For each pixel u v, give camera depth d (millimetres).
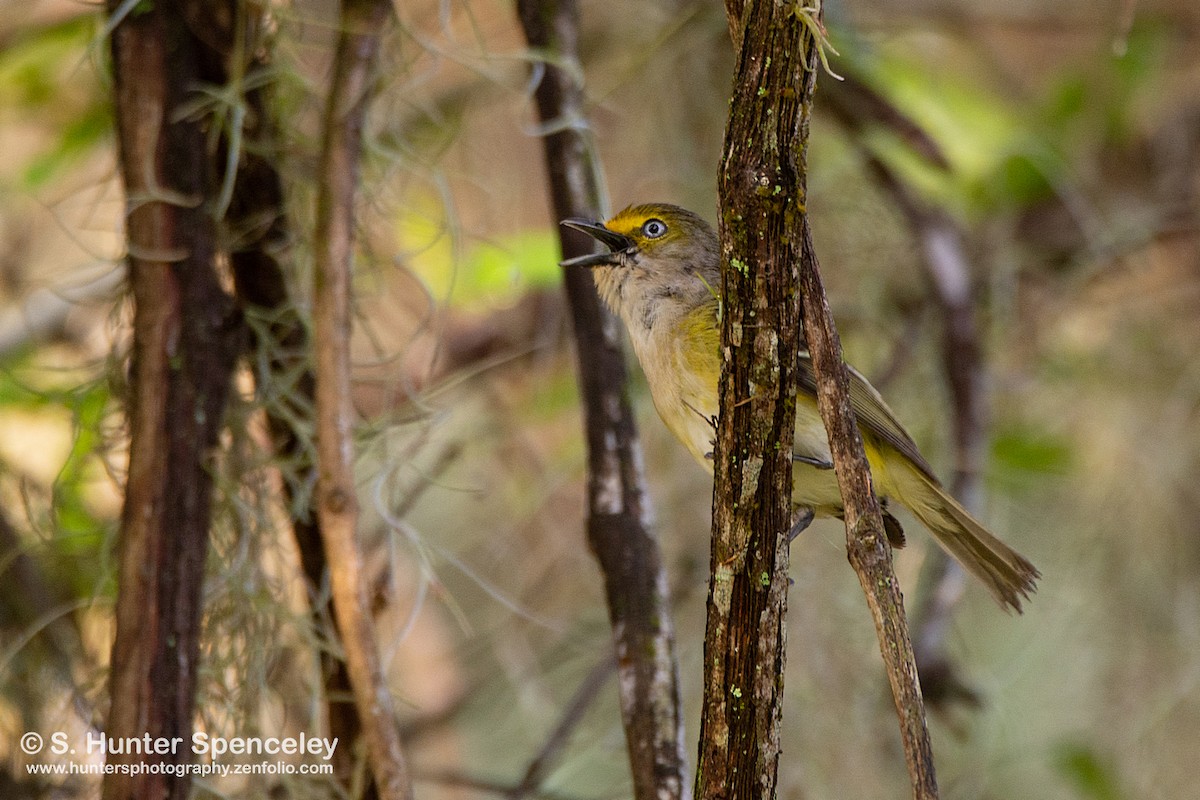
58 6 9680
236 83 6113
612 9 10211
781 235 4449
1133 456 11133
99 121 9203
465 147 9453
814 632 9367
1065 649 10906
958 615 10719
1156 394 11305
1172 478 11078
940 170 10297
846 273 10828
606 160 10234
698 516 9727
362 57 6145
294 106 6941
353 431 6395
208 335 6012
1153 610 10898
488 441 10461
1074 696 10828
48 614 7078
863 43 10188
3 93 9719
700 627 9586
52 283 7438
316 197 6117
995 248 11195
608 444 6875
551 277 9484
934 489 8102
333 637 6395
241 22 6156
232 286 6629
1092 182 11859
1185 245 11555
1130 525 11047
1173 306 11461
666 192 10383
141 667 5512
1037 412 11477
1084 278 11242
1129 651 10859
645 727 6359
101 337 9500
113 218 9359
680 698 6465
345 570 5762
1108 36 11570
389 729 5727
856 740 9336
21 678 7520
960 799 9469
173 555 5680
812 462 7562
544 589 10367
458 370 10125
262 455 6375
